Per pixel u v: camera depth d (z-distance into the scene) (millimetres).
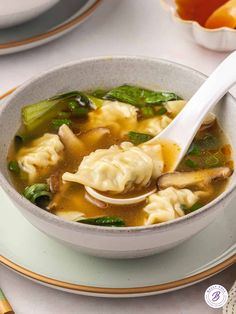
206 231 542
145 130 594
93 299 527
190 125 563
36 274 505
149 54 753
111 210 525
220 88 559
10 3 698
